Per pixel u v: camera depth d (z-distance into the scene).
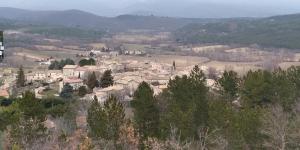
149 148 38.84
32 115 51.97
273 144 39.56
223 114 42.31
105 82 128.38
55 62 191.12
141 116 49.91
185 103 50.69
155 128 49.44
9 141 40.12
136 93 52.19
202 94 54.84
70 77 145.88
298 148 39.19
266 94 60.16
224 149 39.16
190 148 39.19
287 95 60.12
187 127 43.28
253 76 61.28
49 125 57.00
